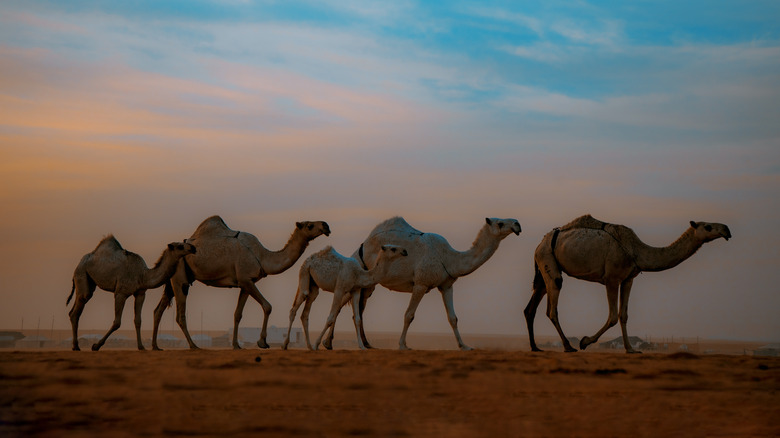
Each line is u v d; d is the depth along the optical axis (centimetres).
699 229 1653
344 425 755
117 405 836
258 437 701
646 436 744
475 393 943
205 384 975
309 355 1402
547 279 1739
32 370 1101
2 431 714
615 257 1675
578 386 1013
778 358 1424
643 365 1252
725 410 867
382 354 1441
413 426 758
